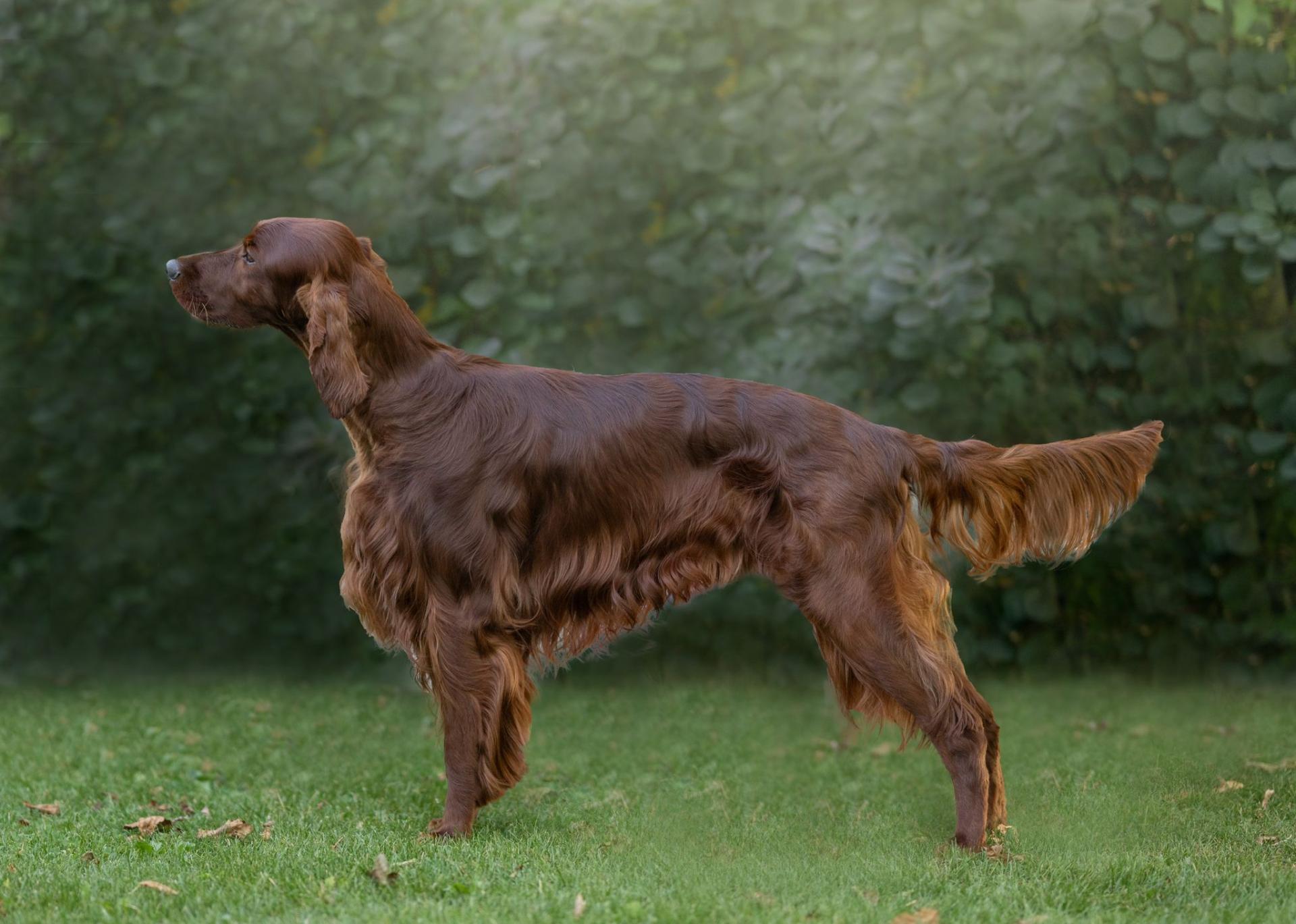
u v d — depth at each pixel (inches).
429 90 216.8
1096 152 206.7
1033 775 172.4
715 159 212.2
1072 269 210.8
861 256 201.6
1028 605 222.7
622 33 208.5
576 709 222.4
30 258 230.5
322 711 218.7
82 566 238.7
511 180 214.7
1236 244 194.4
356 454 147.0
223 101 221.8
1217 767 171.5
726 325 217.6
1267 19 199.0
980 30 200.2
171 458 234.1
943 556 146.4
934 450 141.5
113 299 230.8
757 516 138.5
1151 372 212.8
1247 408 211.8
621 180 215.0
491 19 213.0
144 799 157.9
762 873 124.5
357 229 219.1
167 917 107.7
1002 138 203.0
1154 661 225.9
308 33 217.0
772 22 205.8
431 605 139.2
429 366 143.6
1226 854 129.6
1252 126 200.2
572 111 212.4
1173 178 203.8
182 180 225.3
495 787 140.8
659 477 141.1
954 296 200.2
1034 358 213.5
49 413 231.6
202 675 245.0
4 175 230.2
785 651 239.8
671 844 137.9
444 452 139.6
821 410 139.9
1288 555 214.4
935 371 211.5
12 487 234.1
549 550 141.9
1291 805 149.3
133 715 213.0
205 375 231.0
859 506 134.8
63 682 240.5
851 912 109.1
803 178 211.8
